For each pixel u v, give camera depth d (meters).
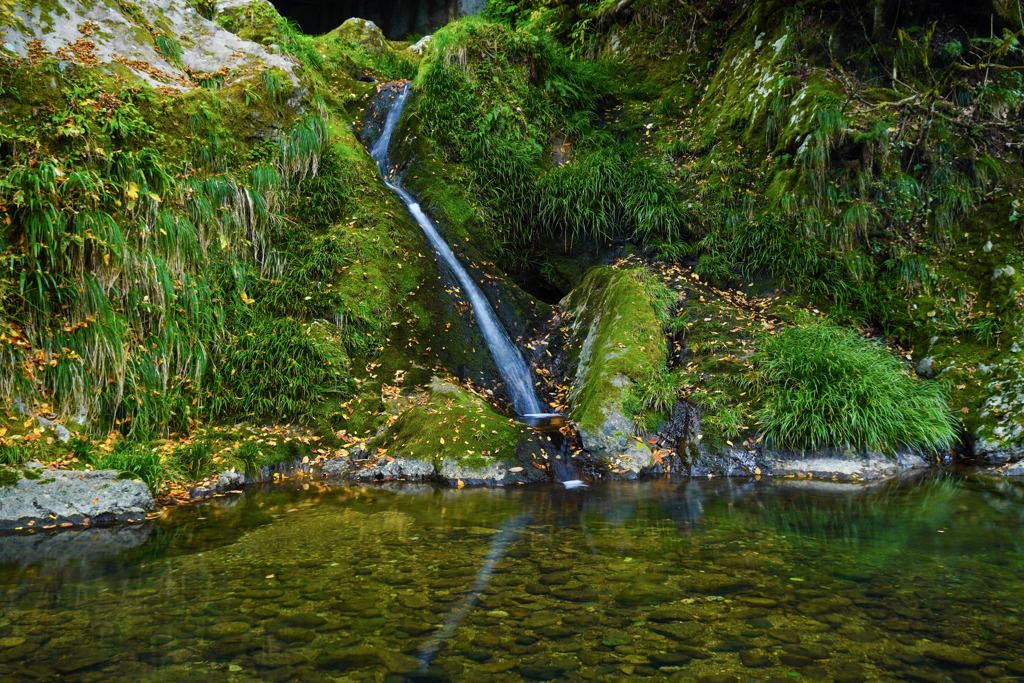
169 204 6.61
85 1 7.56
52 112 6.10
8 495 4.27
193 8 9.09
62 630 2.69
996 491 5.14
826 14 10.21
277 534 4.02
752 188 9.46
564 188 9.64
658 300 7.66
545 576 3.28
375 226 8.02
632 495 5.12
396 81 11.44
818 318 7.72
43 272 5.34
